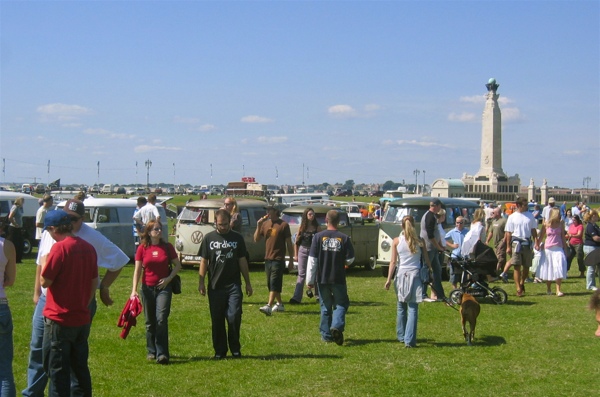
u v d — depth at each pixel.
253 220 22.23
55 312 6.61
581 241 20.41
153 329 9.50
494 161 104.44
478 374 8.90
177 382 8.45
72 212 7.35
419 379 8.62
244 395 7.92
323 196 65.75
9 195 25.83
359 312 13.61
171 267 9.63
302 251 14.66
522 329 11.96
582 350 10.35
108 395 7.86
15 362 9.38
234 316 9.64
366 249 22.55
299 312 13.60
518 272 15.88
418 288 10.49
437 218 14.41
